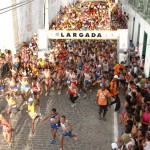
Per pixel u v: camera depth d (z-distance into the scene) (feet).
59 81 49.98
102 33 55.42
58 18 108.47
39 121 40.78
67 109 44.50
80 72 49.83
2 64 55.26
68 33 55.77
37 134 37.65
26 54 57.77
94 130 38.47
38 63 53.52
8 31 64.59
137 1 66.03
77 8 122.01
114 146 27.81
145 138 27.04
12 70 51.65
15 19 65.72
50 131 38.34
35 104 44.70
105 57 55.57
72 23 88.22
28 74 55.21
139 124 29.94
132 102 35.32
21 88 46.19
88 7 122.93
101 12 109.29
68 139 36.37
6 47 66.08
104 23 90.22
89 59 54.49
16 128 39.04
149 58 48.32
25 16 72.84
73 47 65.10
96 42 70.64
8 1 61.41
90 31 55.36
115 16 100.63
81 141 36.01
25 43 68.03
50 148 34.58
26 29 74.64
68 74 48.14
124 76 47.80
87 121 40.86
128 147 26.35
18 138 36.70
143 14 54.90
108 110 44.04
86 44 66.95
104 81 43.88
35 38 67.05
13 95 47.44
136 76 43.75
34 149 34.42
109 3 130.52
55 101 47.29
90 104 46.21
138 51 61.98
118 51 57.52
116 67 49.57
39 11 87.10
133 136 28.35
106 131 38.24
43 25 93.66
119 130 38.42
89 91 51.08
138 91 37.40
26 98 47.57
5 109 44.27
